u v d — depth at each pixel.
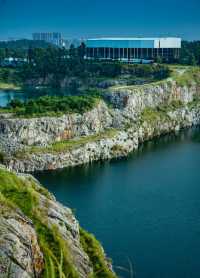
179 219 143.38
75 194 166.50
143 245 125.81
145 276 110.44
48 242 75.00
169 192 167.88
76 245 83.31
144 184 177.00
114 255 120.06
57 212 86.75
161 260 117.75
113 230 135.25
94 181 182.00
